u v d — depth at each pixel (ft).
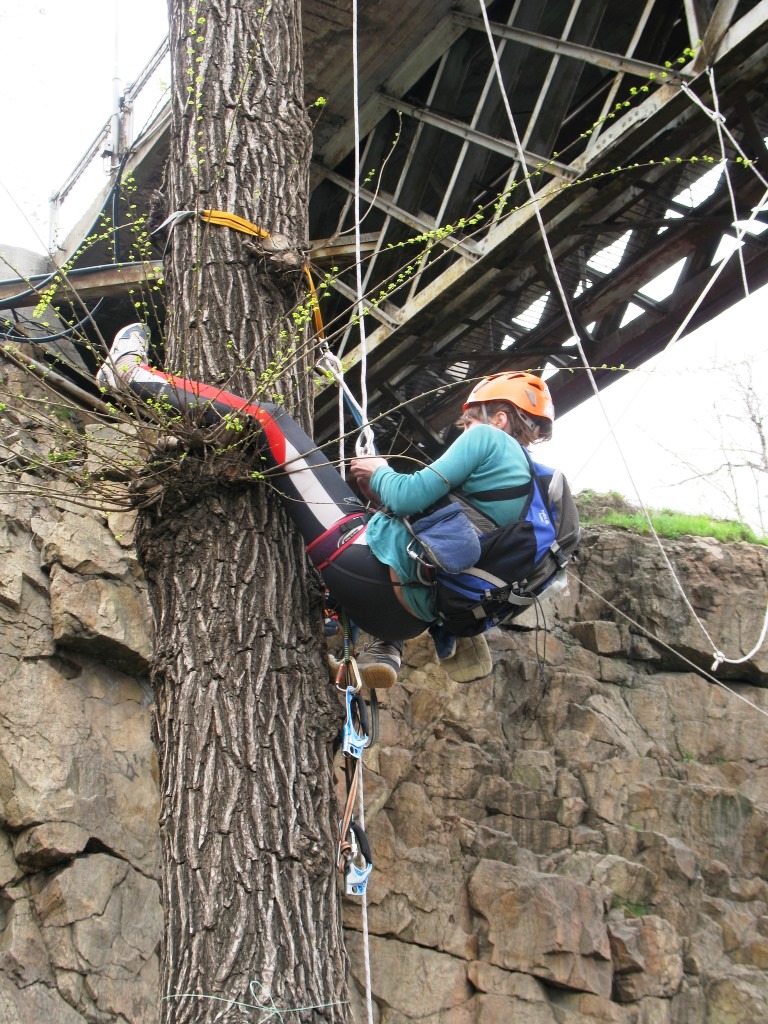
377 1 28.84
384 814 28.60
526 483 11.42
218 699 10.89
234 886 10.26
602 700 32.32
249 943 10.07
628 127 24.82
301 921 10.30
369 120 32.53
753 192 27.84
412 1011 26.05
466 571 11.09
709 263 30.50
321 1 28.78
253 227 12.75
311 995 10.02
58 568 26.00
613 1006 26.40
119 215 32.42
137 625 26.63
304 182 13.55
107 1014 22.79
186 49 13.76
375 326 32.42
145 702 26.94
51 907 23.17
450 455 11.19
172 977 10.14
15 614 25.38
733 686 33.76
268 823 10.51
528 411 12.14
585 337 32.04
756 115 26.81
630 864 28.73
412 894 27.40
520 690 32.07
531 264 28.60
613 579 34.83
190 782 10.65
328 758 11.32
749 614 34.12
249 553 11.43
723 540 36.86
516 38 28.27
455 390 34.50
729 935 28.48
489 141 28.22
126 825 24.89
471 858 28.55
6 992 22.06
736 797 30.66
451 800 29.40
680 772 31.71
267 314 12.57
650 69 24.57
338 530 11.32
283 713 10.99
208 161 13.02
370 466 11.68
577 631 33.81
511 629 32.91
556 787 30.17
